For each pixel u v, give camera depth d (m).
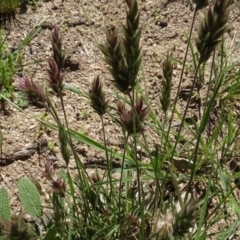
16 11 0.75
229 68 0.61
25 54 0.70
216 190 0.52
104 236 0.46
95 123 0.63
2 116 0.63
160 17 0.75
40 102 0.40
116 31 0.35
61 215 0.45
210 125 0.63
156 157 0.48
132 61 0.35
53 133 0.62
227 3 0.34
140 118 0.40
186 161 0.57
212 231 0.52
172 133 0.60
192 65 0.69
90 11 0.76
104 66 0.69
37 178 0.58
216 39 0.35
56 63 0.41
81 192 0.48
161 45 0.71
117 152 0.59
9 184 0.57
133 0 0.34
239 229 0.52
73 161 0.59
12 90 0.65
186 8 0.76
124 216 0.48
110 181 0.46
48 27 0.74
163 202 0.51
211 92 0.65
